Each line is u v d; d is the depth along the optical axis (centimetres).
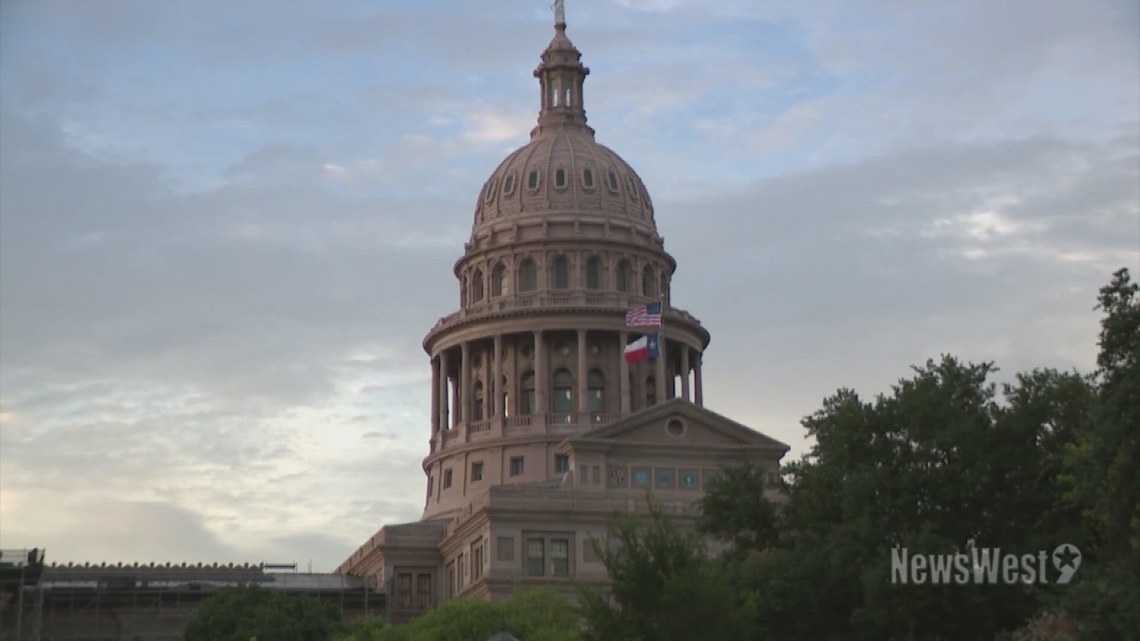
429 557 17638
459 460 19312
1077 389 10312
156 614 16762
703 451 16688
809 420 11050
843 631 10300
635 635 8488
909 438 10469
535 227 19975
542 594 12788
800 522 10881
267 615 14938
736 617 8575
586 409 19175
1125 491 8025
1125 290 8344
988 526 10181
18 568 15200
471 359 19925
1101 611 8231
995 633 9912
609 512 15838
